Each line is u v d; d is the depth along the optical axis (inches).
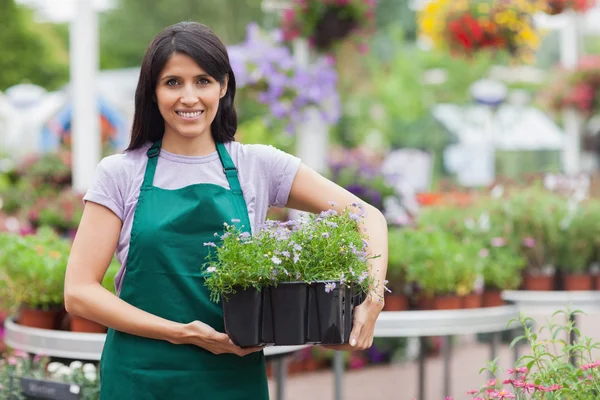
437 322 164.6
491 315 170.6
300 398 245.1
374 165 267.4
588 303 195.6
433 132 861.8
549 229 212.1
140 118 94.0
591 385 98.7
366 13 275.6
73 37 330.0
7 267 155.3
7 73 1133.1
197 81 91.6
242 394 92.1
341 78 690.8
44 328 156.3
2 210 379.9
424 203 374.3
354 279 88.4
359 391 256.7
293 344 87.6
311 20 273.3
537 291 209.0
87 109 330.6
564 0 310.8
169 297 91.0
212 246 91.8
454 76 984.3
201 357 90.8
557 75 482.0
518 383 97.7
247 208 94.7
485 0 321.1
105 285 146.3
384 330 163.3
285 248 88.3
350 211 95.7
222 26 932.0
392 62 960.3
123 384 91.4
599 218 214.4
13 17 1139.3
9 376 129.6
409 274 178.2
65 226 308.2
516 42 319.6
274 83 266.1
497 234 215.5
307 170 97.9
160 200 92.6
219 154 95.8
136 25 1050.1
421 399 213.8
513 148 753.0
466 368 290.5
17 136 687.1
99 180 93.4
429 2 329.4
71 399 123.2
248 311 87.2
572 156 490.9
